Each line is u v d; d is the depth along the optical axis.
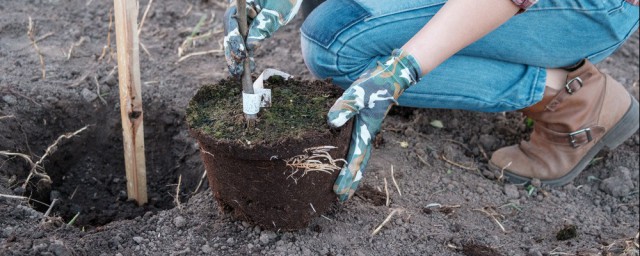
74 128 1.94
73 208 1.87
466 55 1.70
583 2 1.63
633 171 1.92
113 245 1.61
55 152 1.91
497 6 1.47
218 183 1.56
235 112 1.53
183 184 1.91
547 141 1.84
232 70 1.47
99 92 1.97
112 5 2.27
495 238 1.69
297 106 1.55
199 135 1.49
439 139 1.96
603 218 1.80
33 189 1.82
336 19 1.65
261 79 1.58
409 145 1.91
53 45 2.08
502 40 1.66
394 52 1.50
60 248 1.54
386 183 1.76
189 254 1.59
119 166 1.98
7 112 1.84
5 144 1.80
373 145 1.88
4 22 2.12
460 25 1.48
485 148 1.96
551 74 1.75
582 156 1.83
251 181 1.52
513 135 1.99
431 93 1.71
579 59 1.74
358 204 1.71
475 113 2.04
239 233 1.63
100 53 2.08
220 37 2.21
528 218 1.77
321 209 1.59
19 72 1.96
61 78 1.98
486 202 1.79
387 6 1.64
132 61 1.64
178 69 2.07
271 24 1.48
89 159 1.96
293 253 1.59
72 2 2.25
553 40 1.68
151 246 1.61
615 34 1.71
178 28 2.23
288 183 1.52
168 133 1.96
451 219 1.72
